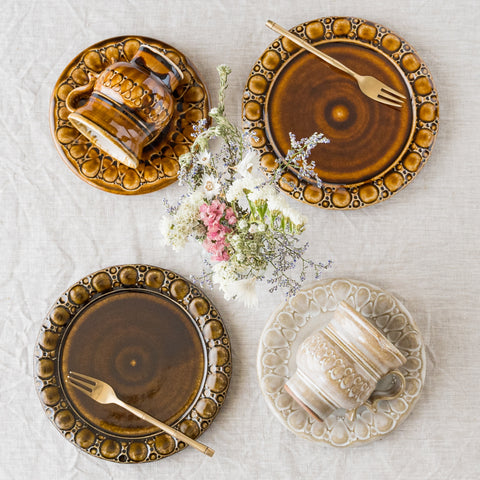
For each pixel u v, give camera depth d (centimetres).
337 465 126
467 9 127
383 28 123
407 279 126
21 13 127
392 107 124
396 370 118
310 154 124
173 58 123
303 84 124
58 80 123
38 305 127
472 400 126
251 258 110
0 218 127
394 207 126
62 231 127
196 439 125
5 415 127
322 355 117
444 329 126
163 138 124
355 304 123
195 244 126
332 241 126
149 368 124
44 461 127
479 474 125
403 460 126
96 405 124
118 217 127
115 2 127
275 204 109
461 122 126
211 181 111
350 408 119
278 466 126
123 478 126
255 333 126
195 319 124
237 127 126
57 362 124
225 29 126
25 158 127
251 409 126
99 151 124
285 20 126
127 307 125
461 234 126
